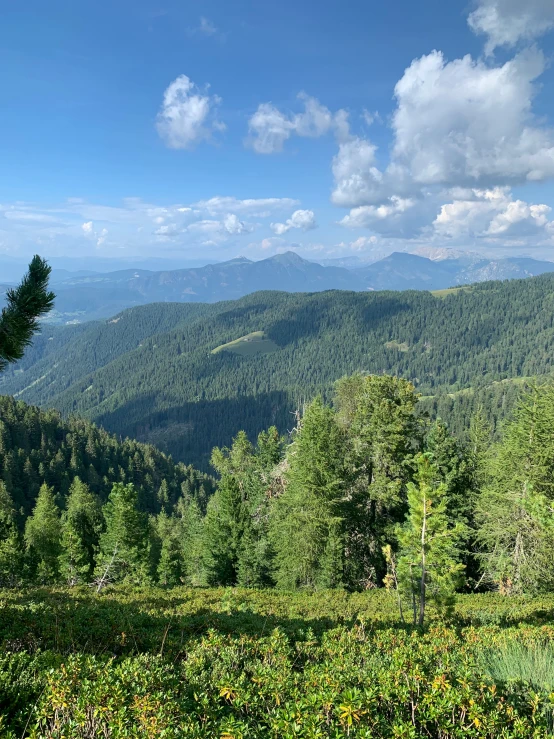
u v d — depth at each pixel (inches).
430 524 484.4
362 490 1101.1
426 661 242.4
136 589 813.2
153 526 2662.4
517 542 893.2
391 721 188.2
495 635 373.4
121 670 199.8
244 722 179.9
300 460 1021.2
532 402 914.7
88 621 377.7
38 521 1957.4
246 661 258.5
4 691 199.9
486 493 971.9
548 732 182.2
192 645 303.0
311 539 982.4
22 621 337.7
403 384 1082.1
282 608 652.1
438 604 505.0
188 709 190.2
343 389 1370.6
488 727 177.3
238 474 1877.5
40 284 270.7
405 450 1066.1
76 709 168.2
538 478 868.6
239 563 1262.3
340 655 265.1
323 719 178.7
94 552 1809.8
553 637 360.5
